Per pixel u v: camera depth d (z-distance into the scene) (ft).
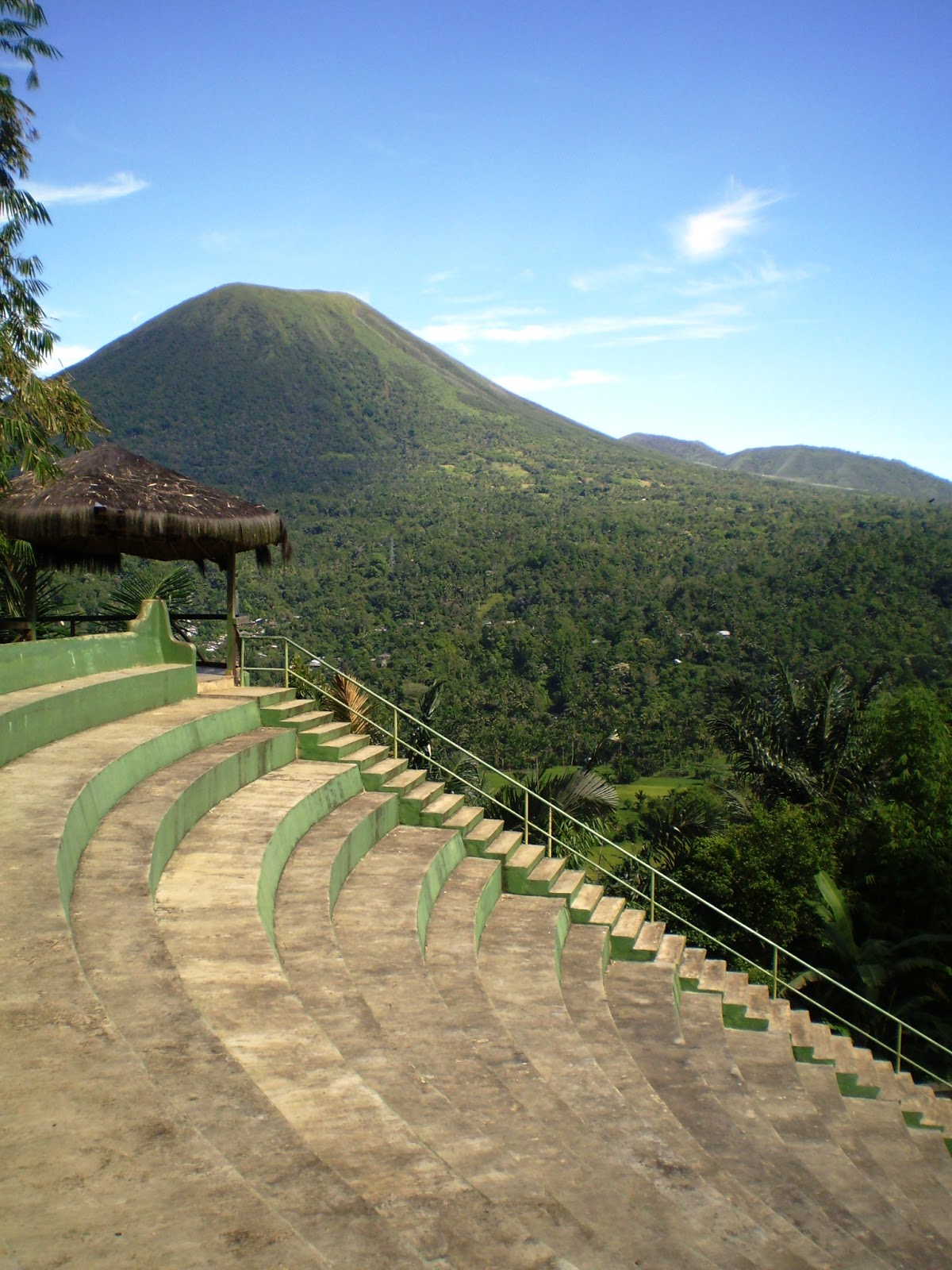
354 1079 13.71
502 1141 15.83
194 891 21.77
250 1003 16.20
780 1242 14.53
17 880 16.65
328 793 33.32
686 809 73.87
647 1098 21.77
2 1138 9.85
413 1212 10.39
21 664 29.53
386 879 30.19
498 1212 10.48
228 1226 8.60
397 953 24.27
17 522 36.19
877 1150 29.37
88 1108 10.48
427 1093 15.78
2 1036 11.94
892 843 65.46
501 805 40.65
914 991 59.31
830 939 58.54
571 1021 25.14
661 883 67.92
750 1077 30.09
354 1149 11.84
